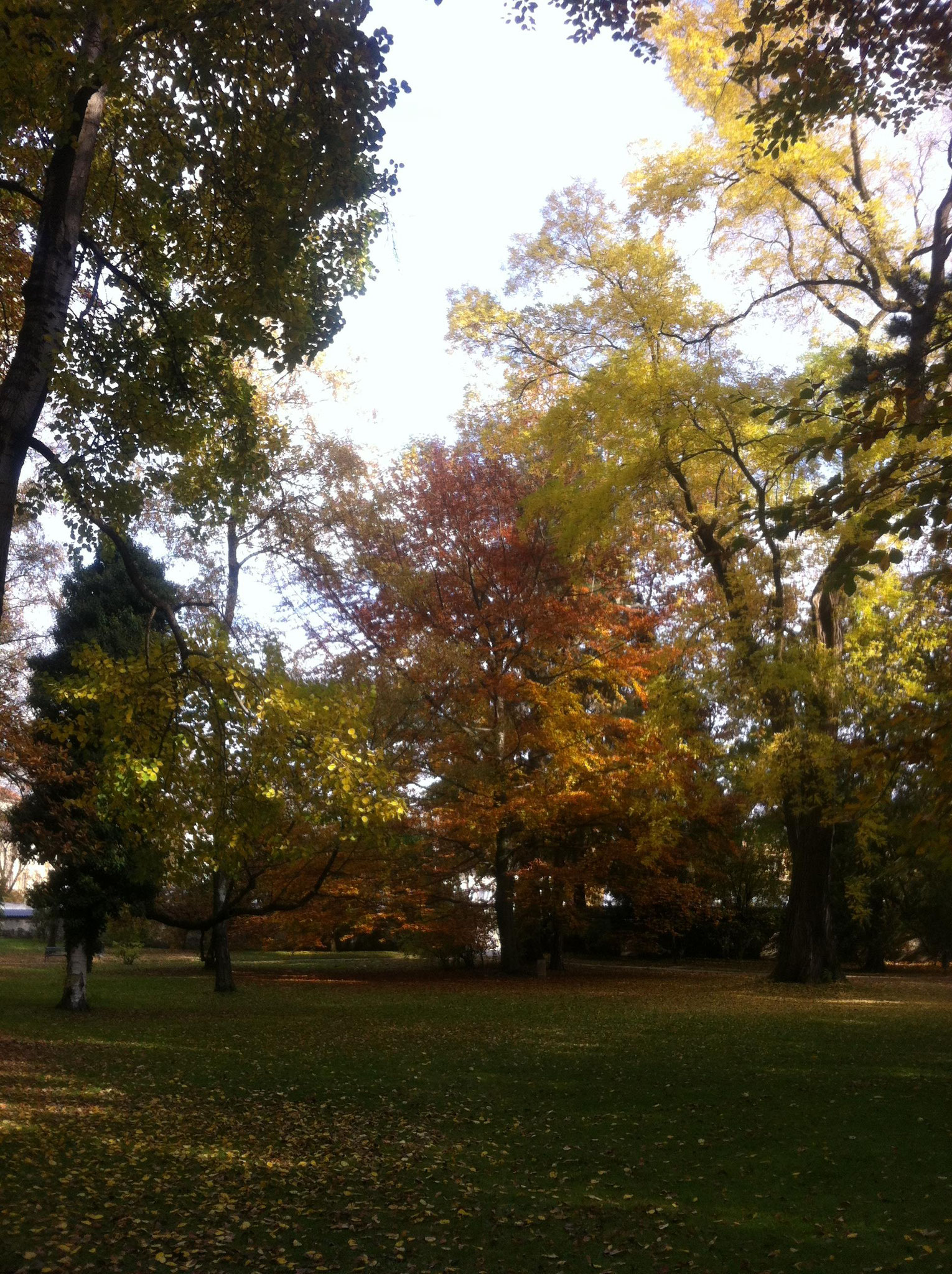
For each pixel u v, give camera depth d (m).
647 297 20.23
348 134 9.14
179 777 9.78
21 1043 14.34
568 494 20.75
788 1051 13.29
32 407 7.98
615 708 27.88
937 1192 6.84
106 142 10.29
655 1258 5.75
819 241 20.84
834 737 22.08
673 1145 8.32
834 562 6.64
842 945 34.47
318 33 8.49
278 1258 5.80
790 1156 7.86
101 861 18.22
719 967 34.44
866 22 8.89
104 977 27.61
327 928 30.44
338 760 9.83
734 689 22.23
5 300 11.50
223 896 24.56
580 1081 11.28
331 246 10.72
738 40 9.24
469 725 28.41
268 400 22.19
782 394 18.80
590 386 20.83
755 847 34.44
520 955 33.22
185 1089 10.86
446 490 28.11
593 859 28.78
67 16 7.79
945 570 8.29
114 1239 6.09
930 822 7.59
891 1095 10.09
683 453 20.80
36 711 19.38
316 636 26.66
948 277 16.80
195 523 11.98
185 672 9.94
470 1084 11.16
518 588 27.91
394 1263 5.76
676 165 19.73
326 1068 12.25
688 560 26.30
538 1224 6.39
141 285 10.80
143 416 10.89
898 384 8.15
